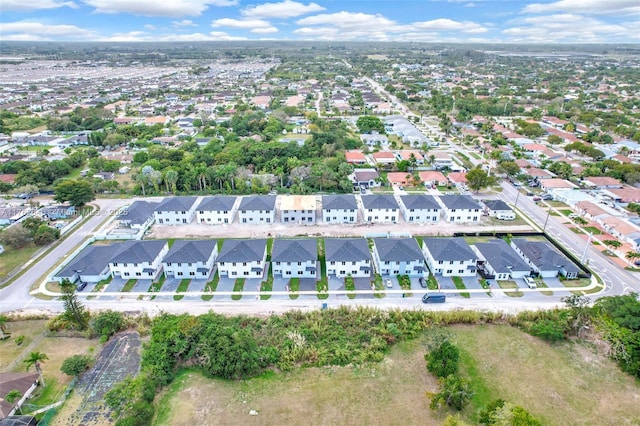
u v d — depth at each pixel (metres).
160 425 63.59
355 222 131.38
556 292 96.25
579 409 66.81
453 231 125.25
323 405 67.19
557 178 166.75
